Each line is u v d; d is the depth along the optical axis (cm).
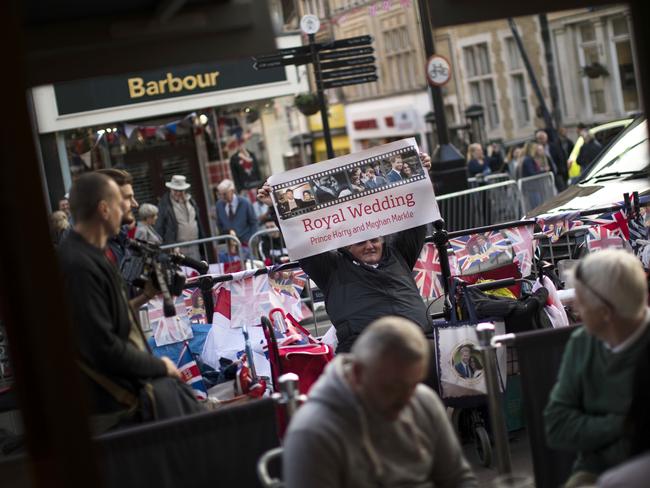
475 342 820
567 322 875
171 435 560
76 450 472
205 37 579
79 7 549
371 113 5369
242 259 1866
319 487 484
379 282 878
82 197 650
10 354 471
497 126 4750
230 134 3020
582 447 551
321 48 2117
